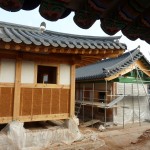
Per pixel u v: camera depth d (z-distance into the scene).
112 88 13.97
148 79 15.71
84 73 17.83
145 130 12.17
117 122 13.70
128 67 13.77
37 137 5.86
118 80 14.05
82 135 6.71
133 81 14.86
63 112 6.49
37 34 7.31
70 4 1.78
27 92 5.91
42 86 6.16
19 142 5.51
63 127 6.50
